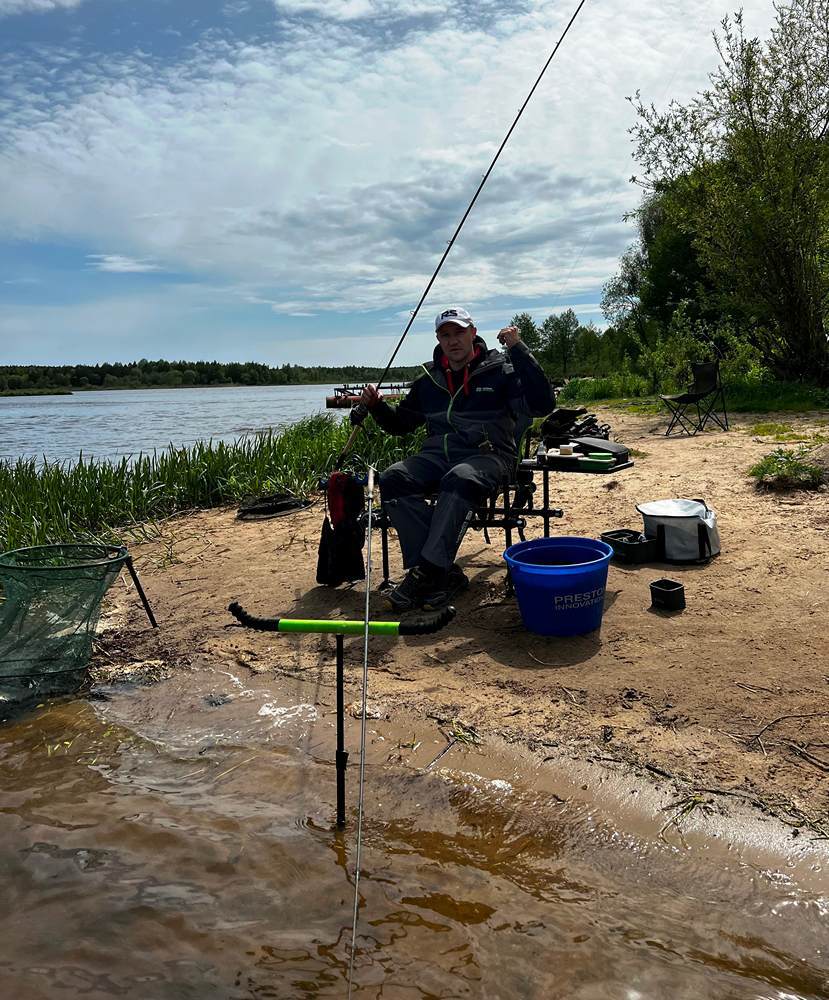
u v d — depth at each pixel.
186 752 3.16
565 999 1.85
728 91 12.71
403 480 4.51
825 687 3.19
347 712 3.36
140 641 4.35
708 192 13.27
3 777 3.02
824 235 12.93
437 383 4.68
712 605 4.09
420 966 1.98
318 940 2.09
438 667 3.72
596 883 2.27
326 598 4.75
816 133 12.62
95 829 2.64
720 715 3.08
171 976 1.98
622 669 3.52
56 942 2.12
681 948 2.00
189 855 2.47
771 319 13.67
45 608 3.72
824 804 2.51
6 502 7.62
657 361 17.59
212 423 25.61
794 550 4.74
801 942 2.00
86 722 3.47
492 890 2.26
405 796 2.75
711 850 2.36
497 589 4.62
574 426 7.14
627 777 2.74
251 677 3.80
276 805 2.75
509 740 3.04
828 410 11.27
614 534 5.10
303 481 8.28
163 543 6.47
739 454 7.98
